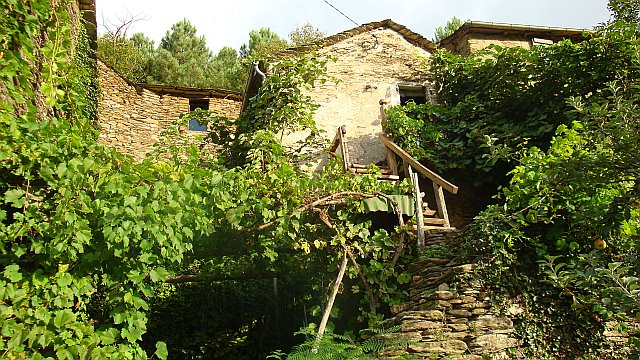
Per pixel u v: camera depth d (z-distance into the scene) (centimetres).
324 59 1080
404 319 579
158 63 2298
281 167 646
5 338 378
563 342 591
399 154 880
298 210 639
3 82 429
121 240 417
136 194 449
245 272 758
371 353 485
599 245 607
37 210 402
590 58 955
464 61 1066
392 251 713
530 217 629
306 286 788
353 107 1052
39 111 509
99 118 1295
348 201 689
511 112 1015
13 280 382
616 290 451
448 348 553
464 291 594
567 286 611
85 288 419
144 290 445
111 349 413
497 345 569
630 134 514
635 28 956
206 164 771
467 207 1007
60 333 395
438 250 689
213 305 894
